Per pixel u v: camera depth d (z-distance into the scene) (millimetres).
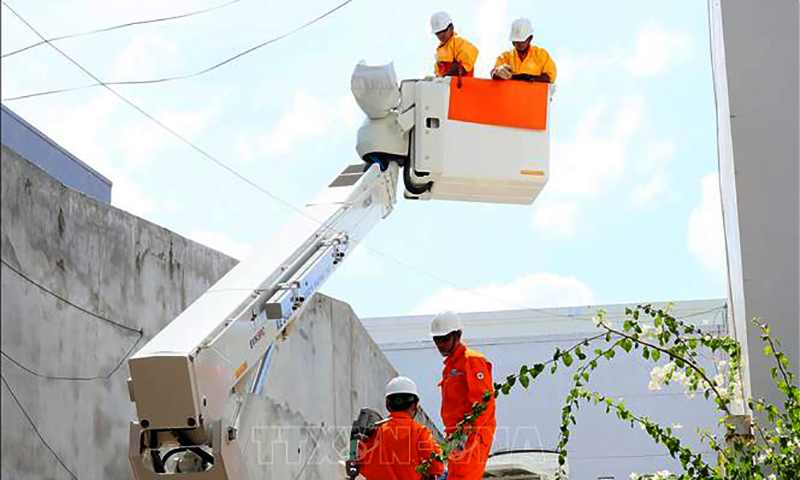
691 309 23031
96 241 10930
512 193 12703
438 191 12578
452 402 8570
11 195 9414
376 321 25953
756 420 7879
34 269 9695
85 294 10602
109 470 10688
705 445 22062
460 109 12164
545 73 12703
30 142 12461
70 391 10102
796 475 6000
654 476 6828
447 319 8641
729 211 10211
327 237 10133
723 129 10047
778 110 8172
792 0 8219
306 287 9422
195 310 8320
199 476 7691
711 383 6605
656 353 6438
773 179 8125
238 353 8234
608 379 23109
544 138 12453
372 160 11945
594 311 24047
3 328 9086
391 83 11570
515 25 12547
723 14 8320
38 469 9398
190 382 7375
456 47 12547
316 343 17109
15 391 9156
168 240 12578
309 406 16453
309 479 16062
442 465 7793
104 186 14539
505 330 24688
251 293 8625
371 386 20031
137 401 7445
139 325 11656
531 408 23453
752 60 8242
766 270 8062
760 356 7984
